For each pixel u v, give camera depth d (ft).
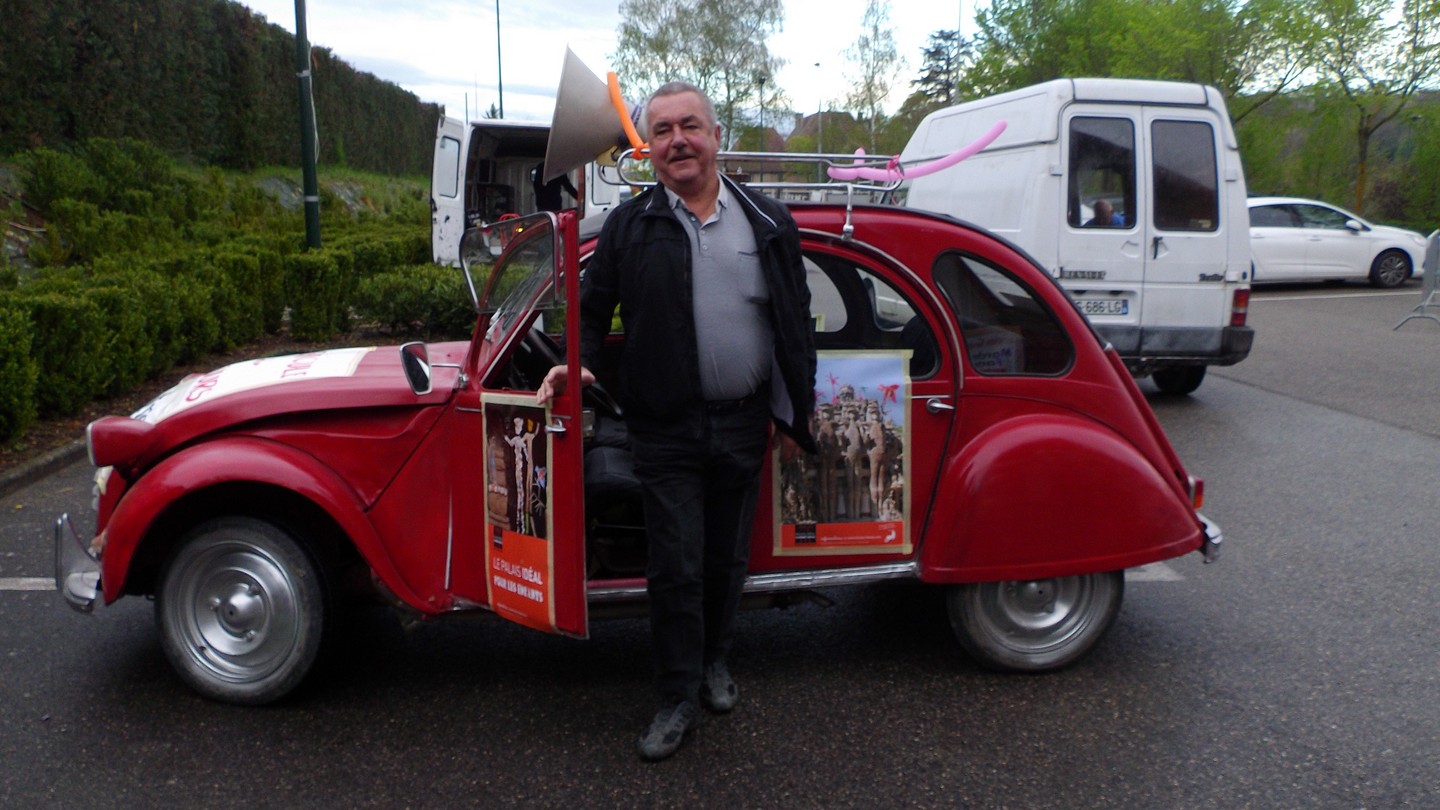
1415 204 91.25
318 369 13.19
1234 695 12.90
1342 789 10.84
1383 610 15.58
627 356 10.83
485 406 11.53
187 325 32.63
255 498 12.58
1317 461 24.26
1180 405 30.68
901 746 11.67
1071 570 12.64
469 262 13.70
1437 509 20.58
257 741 11.68
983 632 13.15
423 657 13.92
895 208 12.50
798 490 12.37
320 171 98.78
